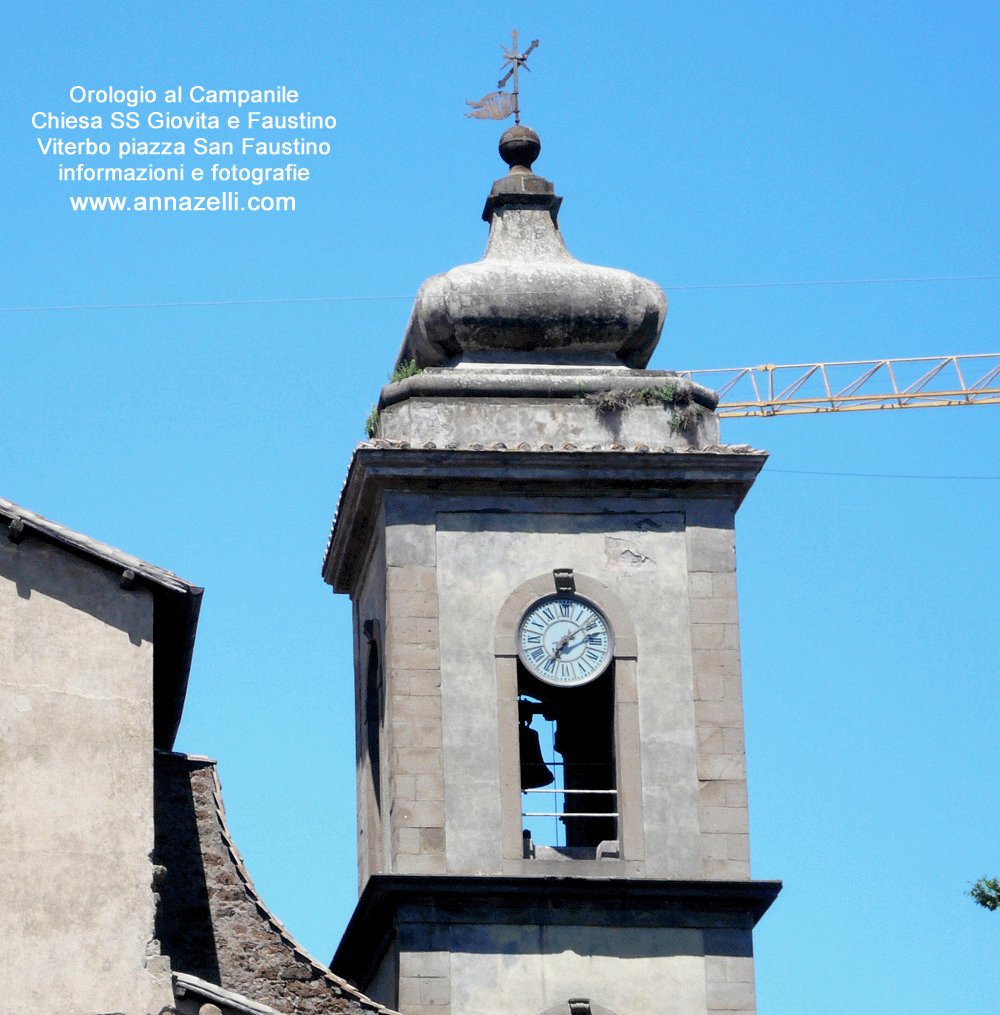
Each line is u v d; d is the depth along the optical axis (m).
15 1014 40.31
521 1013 48.34
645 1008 48.62
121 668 42.72
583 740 53.69
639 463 51.72
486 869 49.28
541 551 51.59
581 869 49.44
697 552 51.88
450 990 48.31
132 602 43.16
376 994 51.09
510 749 50.22
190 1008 41.06
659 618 51.41
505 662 50.78
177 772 49.31
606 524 51.88
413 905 48.75
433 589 51.06
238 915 48.06
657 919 49.22
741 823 50.12
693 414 52.75
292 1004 47.25
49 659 42.50
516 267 53.69
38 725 42.06
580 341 53.50
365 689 54.28
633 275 54.03
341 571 56.06
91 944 40.97
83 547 43.03
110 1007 40.66
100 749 42.16
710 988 48.91
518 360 53.69
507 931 48.81
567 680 50.94
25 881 41.12
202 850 48.62
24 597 42.75
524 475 51.56
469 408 52.41
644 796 50.16
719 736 50.69
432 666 50.59
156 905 41.44
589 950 48.88
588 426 52.50
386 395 52.69
